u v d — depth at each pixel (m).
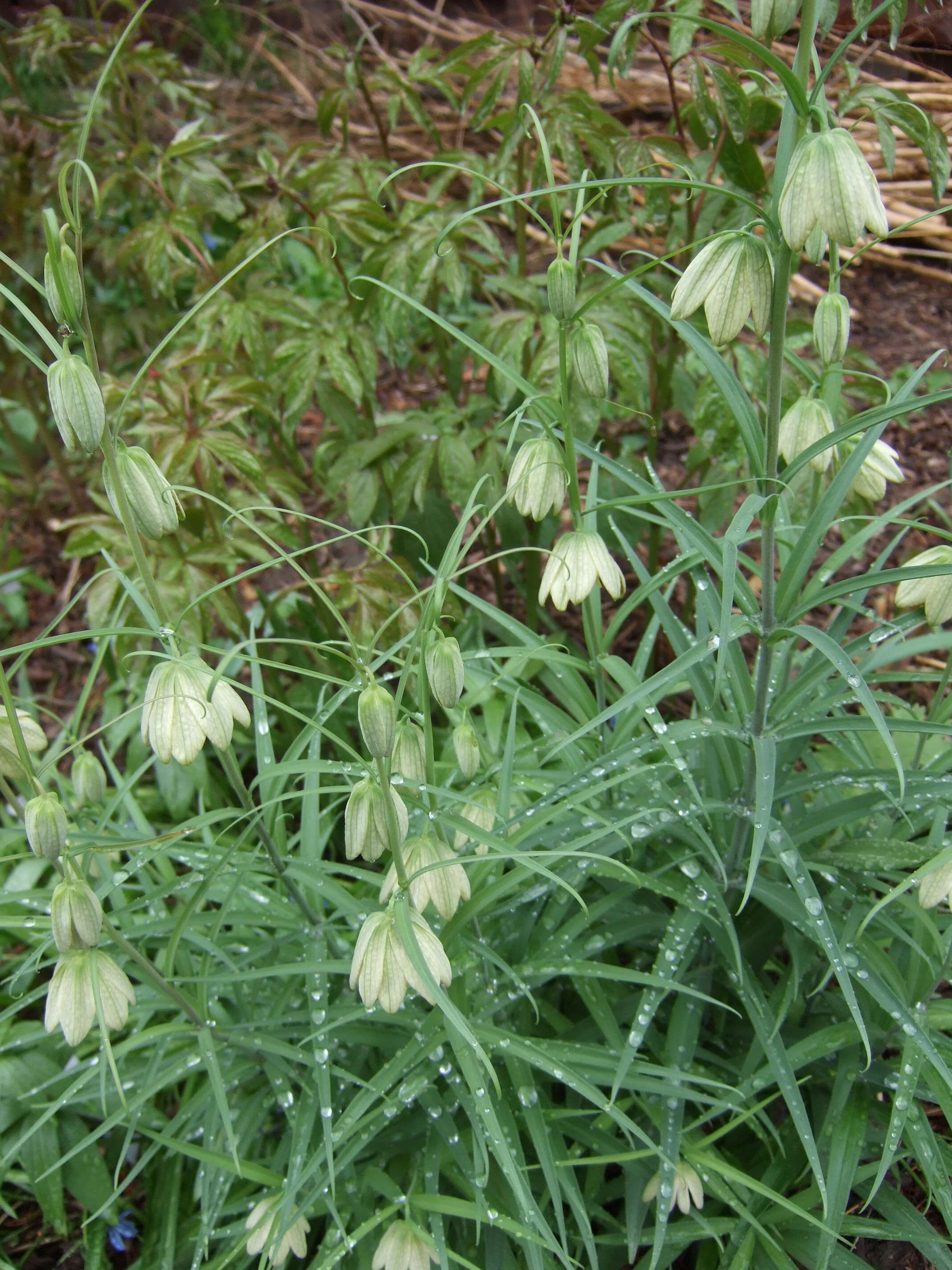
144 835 0.53
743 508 0.33
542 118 0.60
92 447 0.32
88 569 0.95
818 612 0.81
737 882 0.46
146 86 0.89
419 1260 0.39
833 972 0.43
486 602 0.47
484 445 0.66
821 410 0.40
